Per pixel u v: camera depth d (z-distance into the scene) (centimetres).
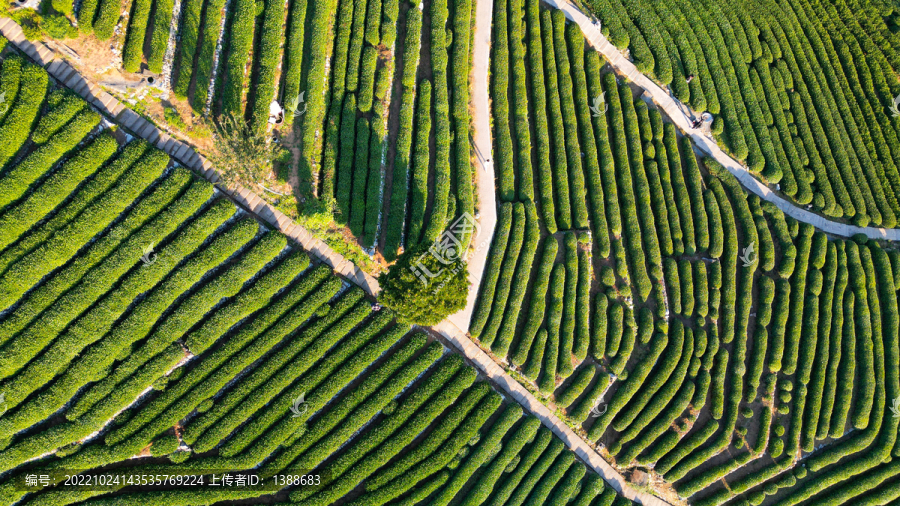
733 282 4228
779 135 4791
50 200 3102
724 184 4525
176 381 3275
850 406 4294
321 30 3794
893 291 4566
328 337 3456
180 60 3488
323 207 3475
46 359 3012
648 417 3912
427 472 3500
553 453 3747
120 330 3134
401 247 3716
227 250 3319
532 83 4331
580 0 4650
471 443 3609
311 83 3666
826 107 4975
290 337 3491
